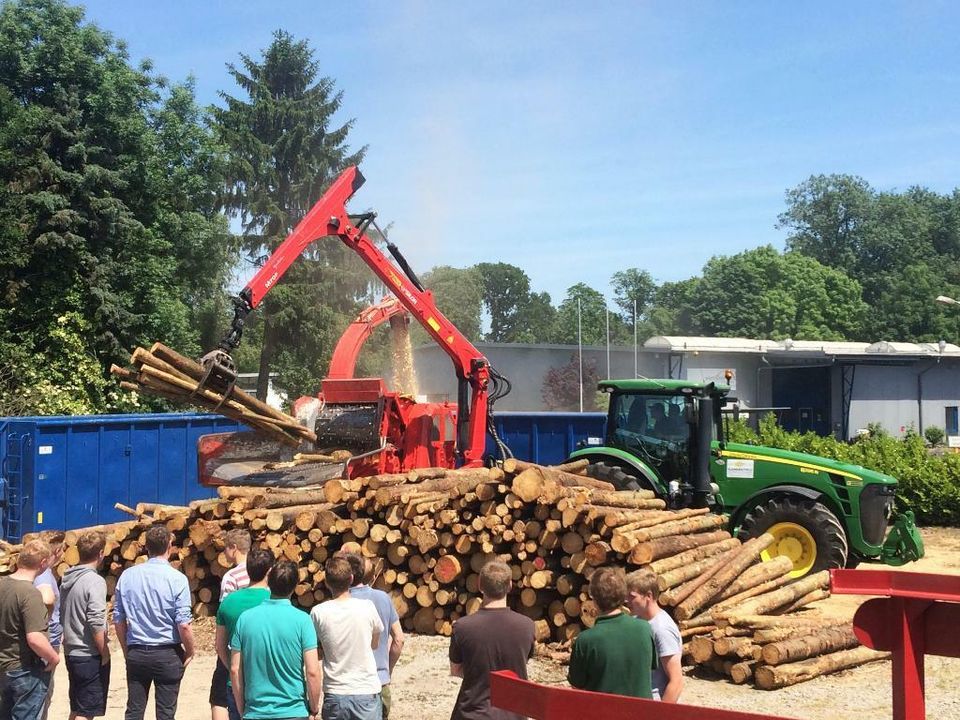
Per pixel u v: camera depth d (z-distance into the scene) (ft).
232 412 34.81
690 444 39.27
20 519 45.27
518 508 30.76
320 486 36.76
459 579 32.27
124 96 83.87
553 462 60.44
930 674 28.02
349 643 17.98
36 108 77.82
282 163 140.77
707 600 30.17
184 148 89.40
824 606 36.24
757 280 235.61
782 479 38.96
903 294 241.96
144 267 82.33
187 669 29.78
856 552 38.60
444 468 38.42
